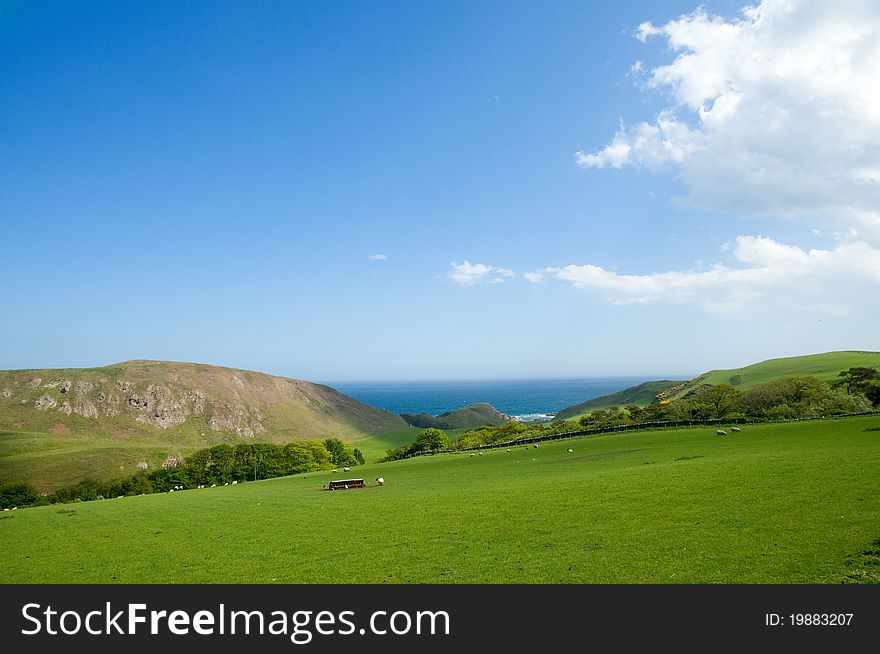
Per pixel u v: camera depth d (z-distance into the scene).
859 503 27.11
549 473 56.03
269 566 27.84
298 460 141.62
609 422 118.06
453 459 95.44
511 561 25.11
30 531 43.72
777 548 22.53
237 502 53.41
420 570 25.27
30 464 161.50
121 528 41.78
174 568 28.86
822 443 53.00
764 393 109.44
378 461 153.12
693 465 45.09
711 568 21.59
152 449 188.75
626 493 36.03
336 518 38.56
